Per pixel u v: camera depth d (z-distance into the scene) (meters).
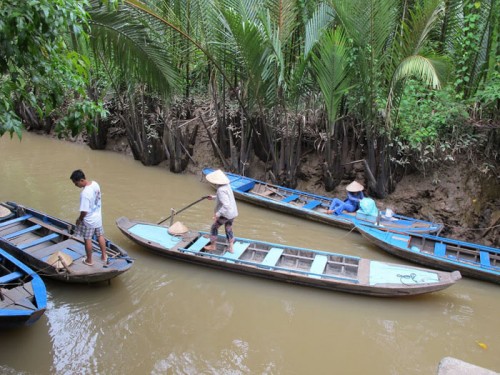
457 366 2.72
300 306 6.31
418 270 6.64
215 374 4.98
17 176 11.52
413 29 8.20
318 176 10.80
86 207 5.93
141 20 8.96
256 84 9.85
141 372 4.94
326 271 6.91
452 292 6.76
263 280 6.78
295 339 5.66
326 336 5.73
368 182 9.84
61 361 5.02
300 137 10.50
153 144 12.52
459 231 8.75
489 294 6.73
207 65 11.91
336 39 8.35
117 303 6.10
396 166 9.62
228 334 5.68
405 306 6.35
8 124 3.99
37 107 4.33
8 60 4.00
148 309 6.05
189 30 10.77
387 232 8.12
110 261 6.35
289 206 9.39
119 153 14.17
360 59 8.90
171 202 10.00
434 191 9.30
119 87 13.38
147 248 7.38
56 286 6.35
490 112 8.80
